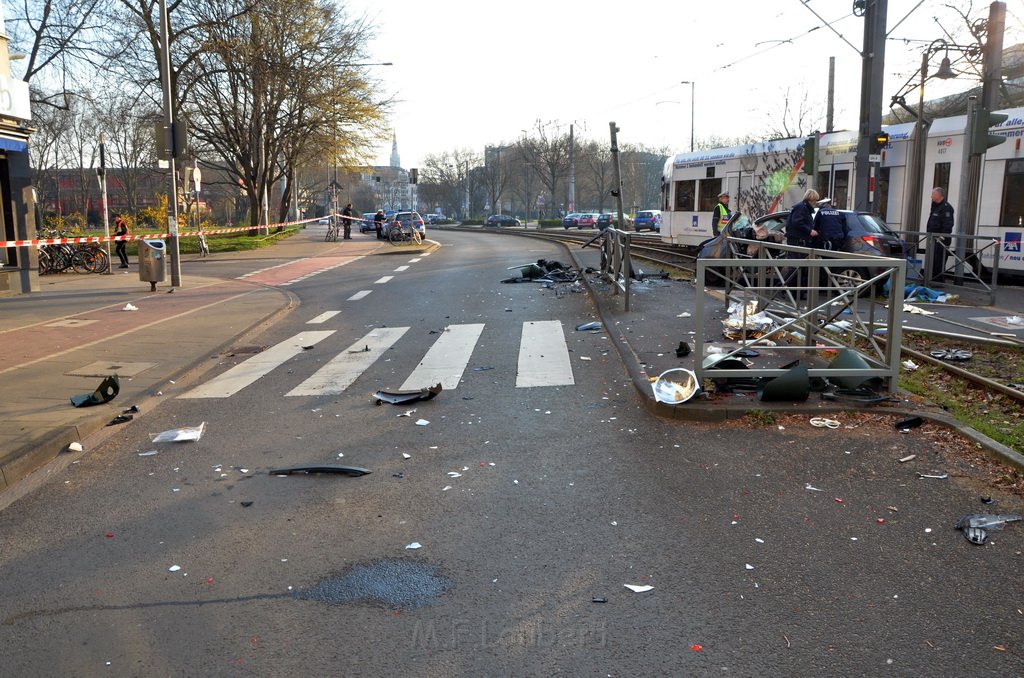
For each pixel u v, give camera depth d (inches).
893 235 559.2
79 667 128.8
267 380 349.7
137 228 2551.7
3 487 217.9
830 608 141.3
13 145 653.3
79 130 2625.5
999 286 623.8
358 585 155.1
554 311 519.2
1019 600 141.9
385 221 1659.7
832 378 269.9
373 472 222.1
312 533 181.2
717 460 219.9
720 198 708.0
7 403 300.0
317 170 2696.9
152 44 1384.1
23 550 176.4
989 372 317.4
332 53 1546.5
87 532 185.6
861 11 662.5
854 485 198.2
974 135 557.3
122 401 307.3
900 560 158.6
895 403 256.8
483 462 227.3
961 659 125.0
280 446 249.3
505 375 337.4
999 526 171.3
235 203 3157.0
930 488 194.1
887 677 121.0
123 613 146.3
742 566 158.4
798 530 174.1
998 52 570.3
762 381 281.3
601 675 123.3
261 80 1513.3
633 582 153.2
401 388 321.7
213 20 1365.7
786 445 228.7
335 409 293.3
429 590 152.4
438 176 3811.5
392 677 124.2
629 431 249.9
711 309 474.0
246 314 548.7
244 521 189.6
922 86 782.5
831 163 776.9
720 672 123.2
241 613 145.3
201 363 389.4
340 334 470.6
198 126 1669.5
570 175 2635.3
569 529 179.3
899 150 708.7
